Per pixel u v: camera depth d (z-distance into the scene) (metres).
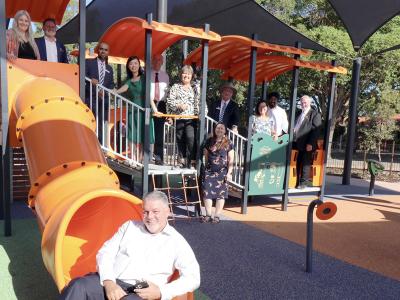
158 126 7.04
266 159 7.45
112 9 12.03
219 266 4.59
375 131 20.53
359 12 9.70
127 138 6.21
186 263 2.78
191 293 2.81
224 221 6.67
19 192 7.47
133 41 7.61
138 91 6.61
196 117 6.60
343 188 11.36
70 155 3.96
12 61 5.30
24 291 3.70
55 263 2.80
